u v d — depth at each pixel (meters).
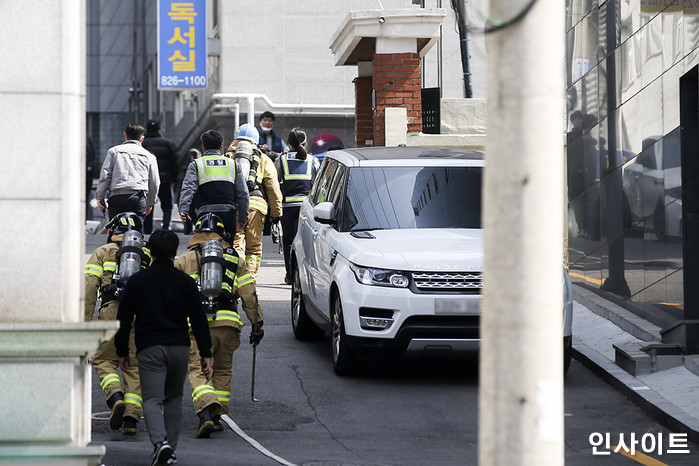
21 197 14.58
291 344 31.52
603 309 34.78
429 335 25.64
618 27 35.50
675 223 30.08
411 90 48.16
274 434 22.47
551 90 9.75
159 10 67.06
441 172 29.62
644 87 32.72
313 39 75.56
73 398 14.40
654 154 31.73
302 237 31.98
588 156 38.38
